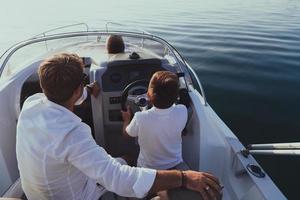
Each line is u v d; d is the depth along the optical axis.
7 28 14.05
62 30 11.14
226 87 6.74
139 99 2.81
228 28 13.40
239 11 18.56
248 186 2.51
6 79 3.53
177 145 2.28
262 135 4.99
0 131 2.91
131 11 19.30
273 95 6.35
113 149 3.41
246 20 15.33
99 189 1.89
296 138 4.89
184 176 1.62
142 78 3.21
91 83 3.26
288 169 4.23
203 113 3.14
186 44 10.70
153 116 2.16
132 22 15.46
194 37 11.81
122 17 17.06
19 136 1.59
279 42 10.74
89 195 1.79
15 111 3.38
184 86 3.53
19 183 2.18
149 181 1.56
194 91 3.57
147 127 2.16
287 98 6.21
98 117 3.27
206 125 3.07
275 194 2.33
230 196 2.57
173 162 2.27
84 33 4.50
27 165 1.58
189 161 3.10
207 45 10.48
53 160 1.52
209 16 16.88
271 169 4.23
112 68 3.17
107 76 3.17
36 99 1.70
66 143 1.49
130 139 3.38
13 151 3.10
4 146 2.89
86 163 1.49
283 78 7.24
